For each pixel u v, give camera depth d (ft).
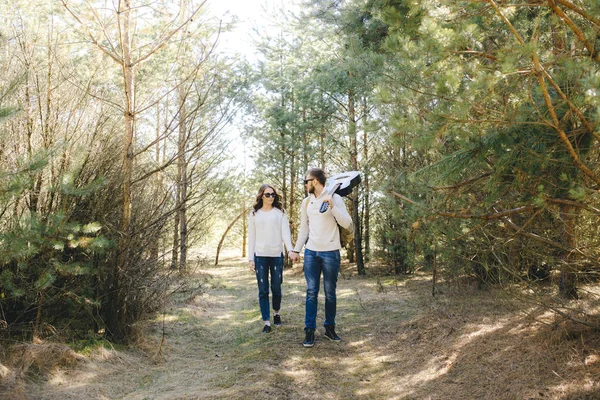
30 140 12.27
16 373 9.66
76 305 13.25
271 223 15.88
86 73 14.92
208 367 11.88
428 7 9.26
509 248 13.93
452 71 8.32
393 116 9.23
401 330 14.69
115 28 14.01
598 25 7.95
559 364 9.77
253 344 13.76
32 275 12.07
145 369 11.63
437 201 13.06
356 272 34.53
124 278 13.01
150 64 18.29
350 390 10.21
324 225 13.80
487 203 10.61
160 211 14.37
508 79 8.43
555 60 8.35
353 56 19.27
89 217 12.98
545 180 9.02
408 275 28.86
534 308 14.11
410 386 10.36
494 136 8.87
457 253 15.57
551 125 7.98
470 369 10.64
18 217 11.87
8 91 10.03
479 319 14.14
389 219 28.43
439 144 10.23
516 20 12.18
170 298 18.61
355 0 18.58
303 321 16.61
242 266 46.19
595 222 11.43
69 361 10.89
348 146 35.60
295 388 10.24
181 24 14.08
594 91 6.47
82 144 12.87
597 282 16.43
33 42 12.98
